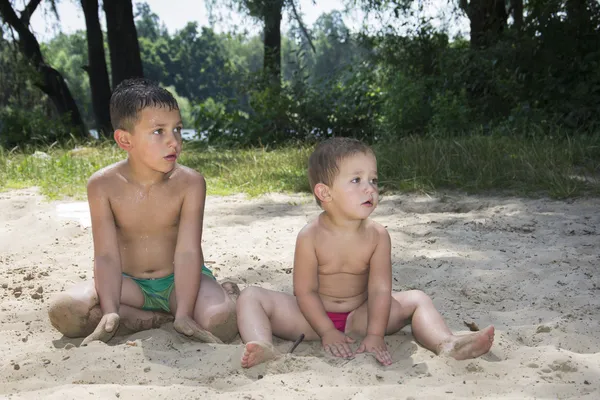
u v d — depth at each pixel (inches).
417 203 284.4
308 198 302.8
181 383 108.0
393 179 324.5
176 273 136.8
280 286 170.2
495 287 164.6
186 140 616.1
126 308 139.6
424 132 514.9
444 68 545.6
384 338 132.0
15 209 284.0
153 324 142.3
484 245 206.8
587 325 134.3
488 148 354.0
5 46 811.4
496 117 493.7
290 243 216.5
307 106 593.9
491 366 113.3
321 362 114.9
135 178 138.6
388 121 530.6
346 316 133.7
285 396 101.3
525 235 218.5
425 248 206.4
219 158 445.7
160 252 143.0
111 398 101.3
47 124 599.5
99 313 133.2
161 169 132.3
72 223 243.8
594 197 275.6
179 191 140.2
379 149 407.2
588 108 446.3
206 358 117.6
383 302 126.5
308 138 563.8
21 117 595.2
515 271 174.9
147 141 130.4
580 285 162.4
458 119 478.9
